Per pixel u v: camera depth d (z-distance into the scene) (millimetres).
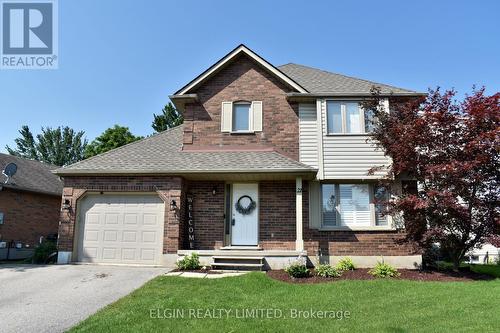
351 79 15953
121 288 8875
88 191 12906
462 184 10398
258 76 14531
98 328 6152
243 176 12867
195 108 14453
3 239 17172
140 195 12867
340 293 8172
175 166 12797
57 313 7094
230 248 12617
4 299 8070
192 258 11461
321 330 5984
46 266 11836
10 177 18250
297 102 14156
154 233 12516
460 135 10922
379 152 13242
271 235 13109
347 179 13117
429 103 11406
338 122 13727
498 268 12508
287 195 13359
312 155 13586
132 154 14039
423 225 11062
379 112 12266
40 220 19406
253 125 14133
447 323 6121
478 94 11008
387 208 11977
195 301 7582
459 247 11234
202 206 13383
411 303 7332
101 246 12641
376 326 6086
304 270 10320
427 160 11070
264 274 9961
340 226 13055
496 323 6027
